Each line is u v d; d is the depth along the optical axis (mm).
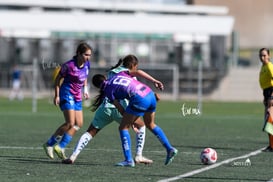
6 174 30984
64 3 140250
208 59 137750
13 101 113125
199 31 138625
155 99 34031
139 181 29000
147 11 145250
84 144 35438
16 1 137625
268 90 43219
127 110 33750
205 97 129500
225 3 194000
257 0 196500
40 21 134000
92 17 136000
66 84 35938
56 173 31375
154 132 34438
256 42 195875
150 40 137125
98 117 35406
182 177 30312
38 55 133000
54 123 68062
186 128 63406
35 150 42094
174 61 137125
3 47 131875
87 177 30125
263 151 42875
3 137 51625
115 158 38031
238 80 130750
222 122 72625
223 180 29625
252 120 76312
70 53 134125
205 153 35469
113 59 134375
